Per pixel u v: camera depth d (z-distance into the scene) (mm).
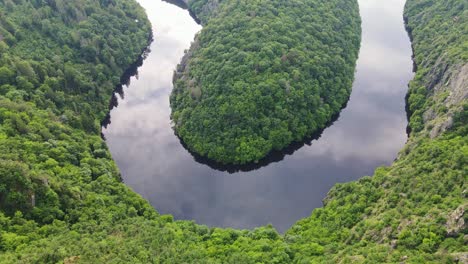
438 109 150125
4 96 147875
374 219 112375
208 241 114562
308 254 107375
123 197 126625
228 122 156500
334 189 136000
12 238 95438
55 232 102562
